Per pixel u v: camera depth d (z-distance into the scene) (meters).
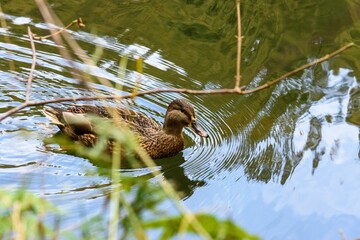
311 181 12.61
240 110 14.74
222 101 15.01
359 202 12.04
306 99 14.95
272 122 14.33
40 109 14.29
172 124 13.88
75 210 11.30
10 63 15.26
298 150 13.48
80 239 7.29
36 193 11.81
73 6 17.36
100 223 7.93
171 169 13.41
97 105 14.39
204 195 12.38
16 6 17.02
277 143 13.72
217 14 17.61
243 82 15.36
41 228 6.59
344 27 17.12
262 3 17.97
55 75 15.11
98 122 9.16
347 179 12.61
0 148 13.01
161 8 17.64
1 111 13.95
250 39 16.75
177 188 12.70
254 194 12.27
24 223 6.57
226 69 15.77
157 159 13.82
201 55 16.19
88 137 13.52
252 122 14.38
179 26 17.08
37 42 15.98
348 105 14.73
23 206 6.62
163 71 15.58
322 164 13.05
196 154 13.82
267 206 11.96
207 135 13.73
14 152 12.98
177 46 16.44
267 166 13.08
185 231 6.40
